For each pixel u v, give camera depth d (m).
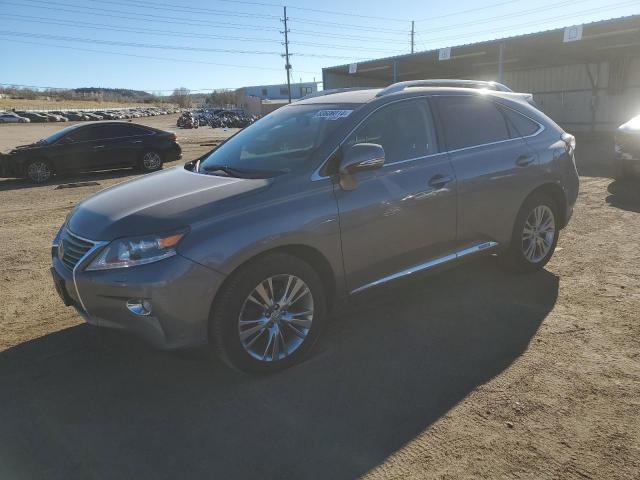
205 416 2.91
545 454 2.54
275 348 3.28
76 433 2.78
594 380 3.15
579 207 7.68
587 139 20.72
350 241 3.49
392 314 4.16
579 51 21.97
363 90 4.39
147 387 3.22
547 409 2.88
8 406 3.04
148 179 3.87
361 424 2.81
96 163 14.16
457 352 3.54
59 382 3.29
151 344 2.97
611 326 3.83
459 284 4.73
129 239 2.92
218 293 3.02
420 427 2.77
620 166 9.13
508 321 3.97
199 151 20.64
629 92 24.12
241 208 3.10
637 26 16.56
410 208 3.78
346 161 3.35
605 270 4.98
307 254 3.38
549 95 27.22
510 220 4.55
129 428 2.82
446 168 4.03
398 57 23.30
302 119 4.03
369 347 3.64
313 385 3.20
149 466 2.52
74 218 3.42
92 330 4.02
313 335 3.45
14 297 4.78
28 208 9.28
